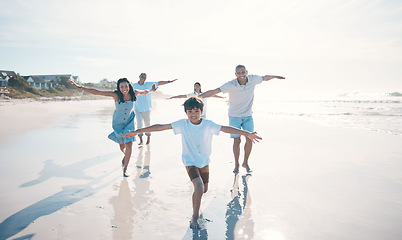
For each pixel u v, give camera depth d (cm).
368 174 432
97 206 311
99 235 246
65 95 6956
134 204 318
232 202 326
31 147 642
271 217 286
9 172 441
